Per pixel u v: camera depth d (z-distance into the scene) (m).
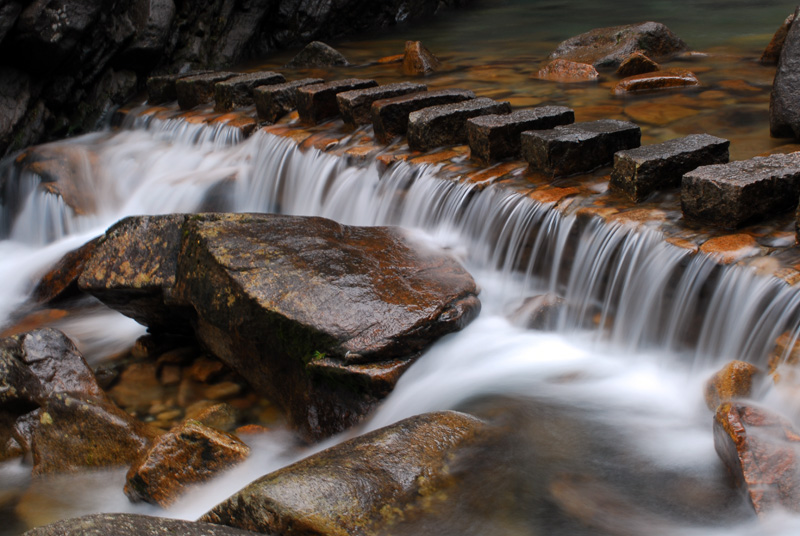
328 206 7.16
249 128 8.49
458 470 3.46
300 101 8.24
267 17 14.40
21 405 4.77
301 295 4.62
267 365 4.84
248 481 4.02
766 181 4.39
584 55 10.34
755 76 8.47
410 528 3.13
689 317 4.29
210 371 5.33
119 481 4.28
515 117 6.29
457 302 4.84
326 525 3.05
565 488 3.43
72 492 4.21
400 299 4.71
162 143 9.46
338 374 4.37
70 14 9.36
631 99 7.98
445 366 4.64
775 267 3.93
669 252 4.39
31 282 7.18
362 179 6.83
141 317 5.68
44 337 4.93
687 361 4.32
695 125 6.75
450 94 7.33
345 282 4.76
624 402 4.17
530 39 13.30
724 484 3.33
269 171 7.90
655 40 10.17
